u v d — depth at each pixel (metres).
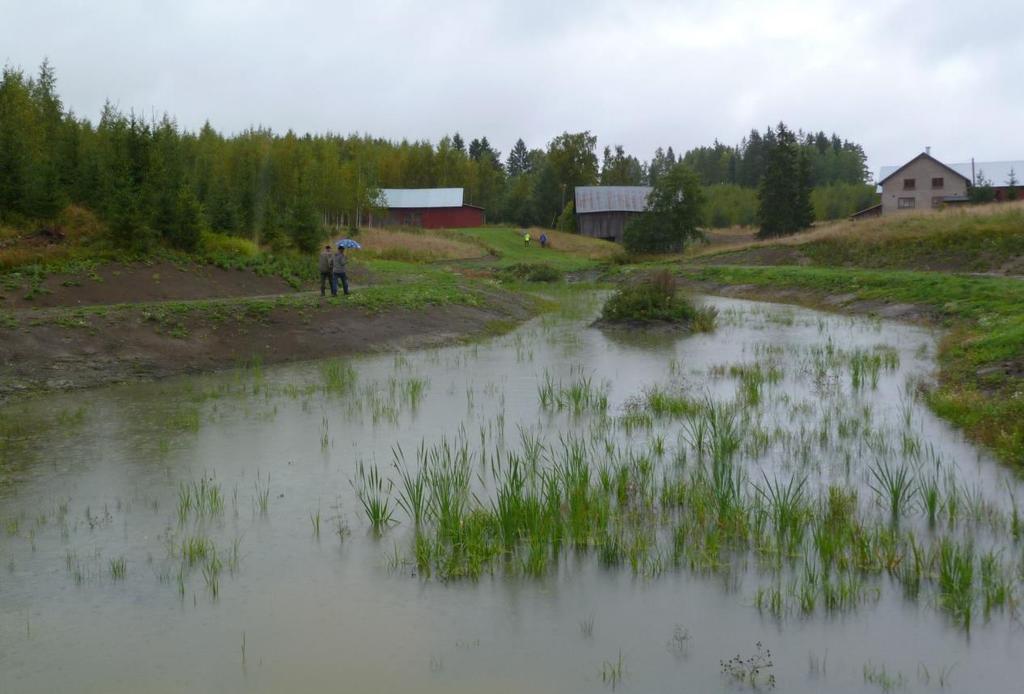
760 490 9.51
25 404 15.61
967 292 29.08
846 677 6.11
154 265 26.19
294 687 6.13
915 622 6.84
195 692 6.09
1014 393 13.84
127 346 19.12
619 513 9.30
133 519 9.52
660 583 7.65
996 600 7.03
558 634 6.81
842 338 25.02
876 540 8.18
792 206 72.75
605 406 15.22
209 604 7.41
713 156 187.25
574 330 28.53
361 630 6.93
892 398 15.66
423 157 108.00
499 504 9.03
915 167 76.69
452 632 6.88
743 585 7.59
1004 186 74.88
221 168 61.25
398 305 26.88
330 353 22.08
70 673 6.34
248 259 30.56
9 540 8.89
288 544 8.75
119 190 28.44
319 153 82.31
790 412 14.59
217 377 18.84
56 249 24.94
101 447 12.57
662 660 6.39
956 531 8.69
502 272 54.34
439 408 15.47
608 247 80.62
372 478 10.98
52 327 18.58
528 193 113.00
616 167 130.38
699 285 47.78
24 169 27.11
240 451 12.42
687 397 15.93
